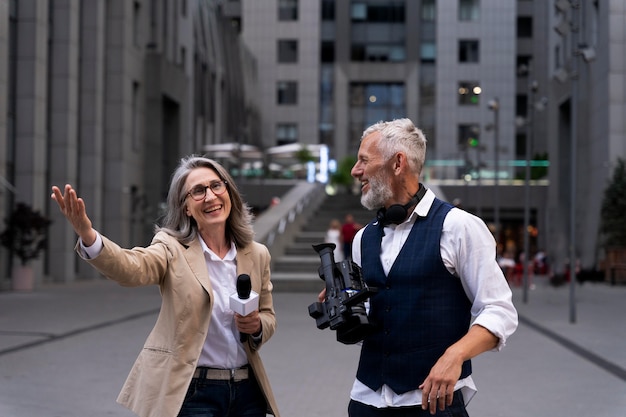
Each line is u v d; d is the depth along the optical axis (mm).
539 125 71688
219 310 4297
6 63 24562
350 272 3814
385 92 74250
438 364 3533
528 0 73312
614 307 20734
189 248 4340
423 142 4020
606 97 35000
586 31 37844
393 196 3951
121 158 36594
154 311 18641
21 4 27594
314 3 74500
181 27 48906
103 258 3949
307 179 56094
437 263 3805
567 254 43594
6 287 26172
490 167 53281
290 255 30312
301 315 18000
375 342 3873
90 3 34500
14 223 25125
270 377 10219
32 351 12055
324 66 74688
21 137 27641
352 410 3982
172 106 44938
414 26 73312
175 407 4117
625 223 32688
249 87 70875
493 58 71750
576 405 8562
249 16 75062
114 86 36656
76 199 3822
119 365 10867
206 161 4449
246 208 4531
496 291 3746
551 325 16094
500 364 11336
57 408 8281
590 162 37875
